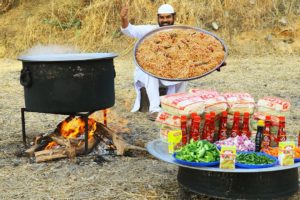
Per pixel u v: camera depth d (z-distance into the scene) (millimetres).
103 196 5078
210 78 12242
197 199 4938
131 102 9539
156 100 7977
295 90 10688
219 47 6891
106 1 17234
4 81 12117
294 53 15703
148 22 16797
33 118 8398
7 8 18375
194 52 6762
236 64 14242
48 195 5117
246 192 4480
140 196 5070
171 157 4723
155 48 6867
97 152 6258
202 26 16703
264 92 10492
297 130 7473
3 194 5152
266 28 16547
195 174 4660
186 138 5082
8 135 7316
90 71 5719
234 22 16688
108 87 5965
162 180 5488
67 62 5613
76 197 5062
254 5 17031
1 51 16641
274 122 5168
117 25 16969
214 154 4543
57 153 6090
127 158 6168
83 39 16703
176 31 7191
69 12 17578
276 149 4852
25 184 5406
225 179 4512
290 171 4598
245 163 4449
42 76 5688
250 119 5391
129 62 15016
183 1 17109
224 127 5195
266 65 13977
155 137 7164
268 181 4484
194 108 5129
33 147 6273
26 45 16812
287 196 4586
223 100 5250
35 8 18234
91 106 5793
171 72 6570
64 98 5688
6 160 6160
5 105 9492
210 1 17047
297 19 16812
